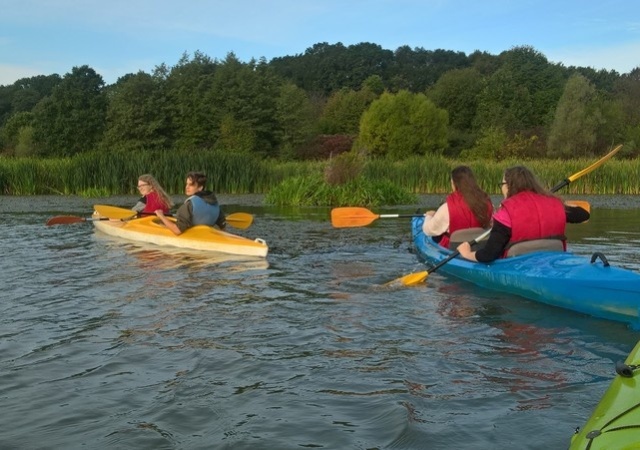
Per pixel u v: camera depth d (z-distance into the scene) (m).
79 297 5.70
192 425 3.08
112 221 10.62
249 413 3.21
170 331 4.64
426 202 19.33
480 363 3.95
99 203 17.64
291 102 50.53
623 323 4.85
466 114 62.34
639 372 2.58
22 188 21.34
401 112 49.56
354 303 5.54
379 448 2.83
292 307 5.38
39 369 3.84
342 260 7.82
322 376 3.72
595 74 73.88
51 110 52.59
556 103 57.59
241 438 2.94
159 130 46.88
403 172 23.09
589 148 44.81
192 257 7.97
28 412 3.22
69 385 3.59
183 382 3.63
